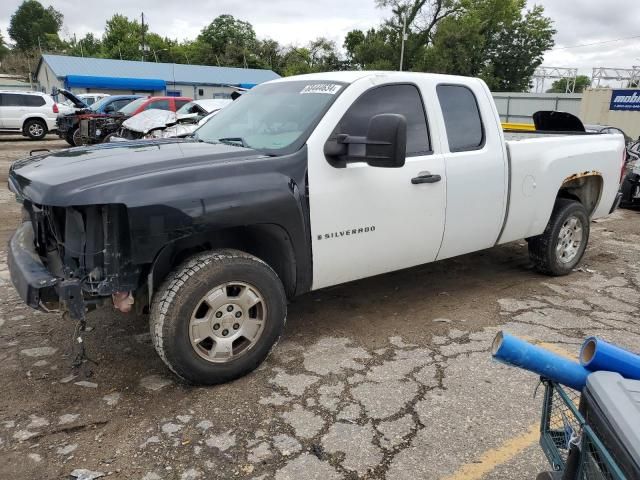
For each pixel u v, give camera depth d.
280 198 3.34
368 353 3.83
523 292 5.17
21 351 3.76
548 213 5.20
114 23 85.62
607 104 26.05
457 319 4.48
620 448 1.50
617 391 1.66
